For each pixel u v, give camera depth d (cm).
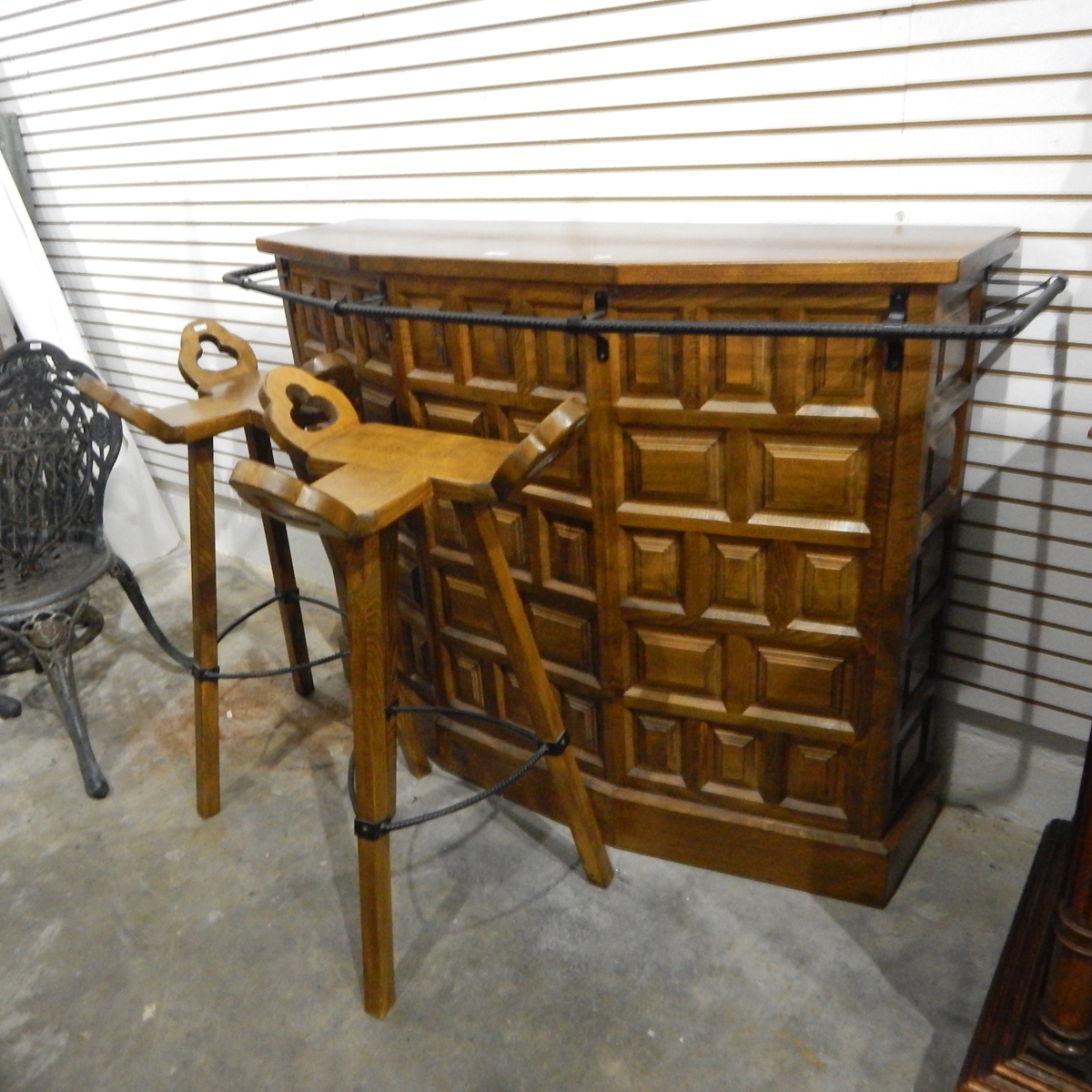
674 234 178
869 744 169
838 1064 155
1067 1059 130
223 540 379
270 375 166
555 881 198
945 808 212
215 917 197
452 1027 168
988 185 160
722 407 153
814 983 170
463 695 220
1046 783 196
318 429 176
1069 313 160
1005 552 182
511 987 174
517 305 164
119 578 273
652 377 156
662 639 178
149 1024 174
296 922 194
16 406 273
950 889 188
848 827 179
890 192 170
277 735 258
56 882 211
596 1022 166
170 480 389
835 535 154
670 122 188
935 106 160
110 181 327
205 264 311
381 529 142
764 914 185
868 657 162
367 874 163
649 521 167
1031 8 146
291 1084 160
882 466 146
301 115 253
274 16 244
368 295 189
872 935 178
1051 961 128
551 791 210
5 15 326
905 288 132
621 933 184
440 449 163
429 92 222
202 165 290
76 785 245
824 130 172
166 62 280
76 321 378
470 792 227
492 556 158
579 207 210
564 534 179
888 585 154
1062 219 156
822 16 164
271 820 226
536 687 172
